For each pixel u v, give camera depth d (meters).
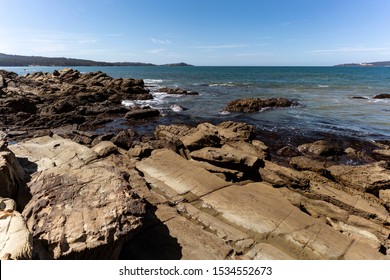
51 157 10.20
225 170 11.10
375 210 8.83
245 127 17.25
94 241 4.52
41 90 32.22
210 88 51.59
